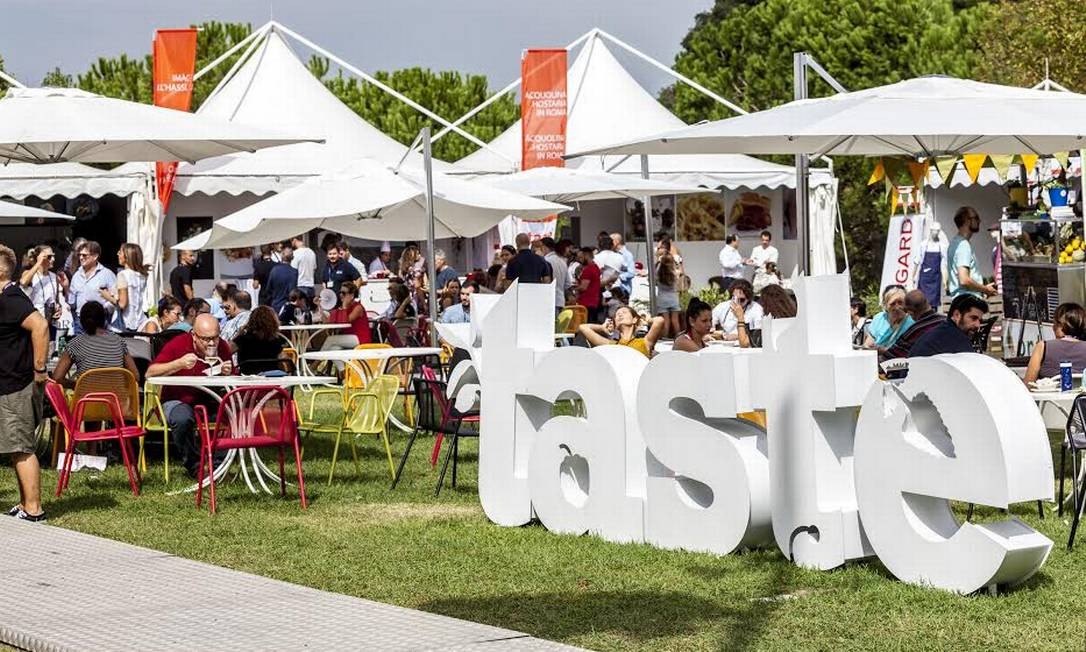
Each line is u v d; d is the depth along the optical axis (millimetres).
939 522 7590
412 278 23719
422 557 8430
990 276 24016
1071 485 10242
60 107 12562
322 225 16828
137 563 8133
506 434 9492
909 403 7531
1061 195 17172
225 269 23828
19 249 28594
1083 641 6270
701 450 8367
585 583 7680
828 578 7668
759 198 32000
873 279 38281
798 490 7980
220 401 10383
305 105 24672
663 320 13234
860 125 10320
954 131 10180
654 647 6340
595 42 27062
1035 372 10539
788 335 8000
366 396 11250
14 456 9742
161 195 22172
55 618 6824
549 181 18875
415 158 24422
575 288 21625
